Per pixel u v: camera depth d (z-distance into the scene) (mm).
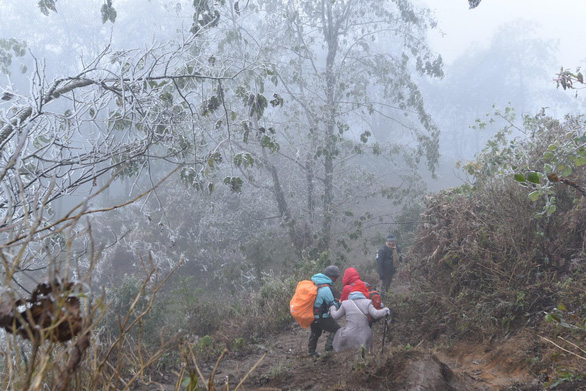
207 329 9547
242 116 12844
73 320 1533
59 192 4328
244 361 7191
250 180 15031
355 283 6598
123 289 9258
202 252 16828
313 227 16266
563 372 4621
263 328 8906
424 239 8250
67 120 4887
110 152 4812
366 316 6254
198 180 6863
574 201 6211
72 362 1502
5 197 3963
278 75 15844
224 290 15031
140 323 2121
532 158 7500
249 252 16812
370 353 5539
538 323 5727
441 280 7477
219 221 16828
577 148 5625
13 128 3900
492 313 6207
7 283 1495
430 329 6938
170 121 6020
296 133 16812
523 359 5285
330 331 6590
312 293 6531
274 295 10195
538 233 6383
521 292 5992
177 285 14500
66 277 1552
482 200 7645
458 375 4973
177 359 6395
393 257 9727
